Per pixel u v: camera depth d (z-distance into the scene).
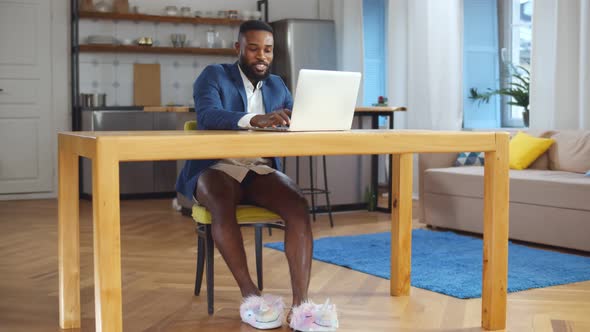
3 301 3.27
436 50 6.93
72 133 2.68
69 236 2.86
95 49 7.49
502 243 2.82
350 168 6.44
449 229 5.40
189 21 7.85
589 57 5.46
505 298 2.83
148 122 7.41
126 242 4.82
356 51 8.03
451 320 2.95
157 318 2.98
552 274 3.78
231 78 3.28
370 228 5.50
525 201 4.73
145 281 3.67
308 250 2.83
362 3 7.98
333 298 3.31
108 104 7.77
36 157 7.53
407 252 3.35
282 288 3.53
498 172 2.81
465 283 3.54
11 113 7.41
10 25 7.37
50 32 7.53
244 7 8.34
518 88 6.57
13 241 4.86
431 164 5.52
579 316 3.01
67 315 2.86
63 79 7.61
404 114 7.36
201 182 2.95
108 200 2.19
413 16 7.14
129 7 7.78
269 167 3.06
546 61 5.87
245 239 4.95
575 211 4.43
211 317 3.00
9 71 7.38
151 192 7.44
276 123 2.80
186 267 4.01
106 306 2.21
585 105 5.50
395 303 3.22
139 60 7.90
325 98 2.73
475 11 7.04
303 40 7.88
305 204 2.92
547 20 5.86
